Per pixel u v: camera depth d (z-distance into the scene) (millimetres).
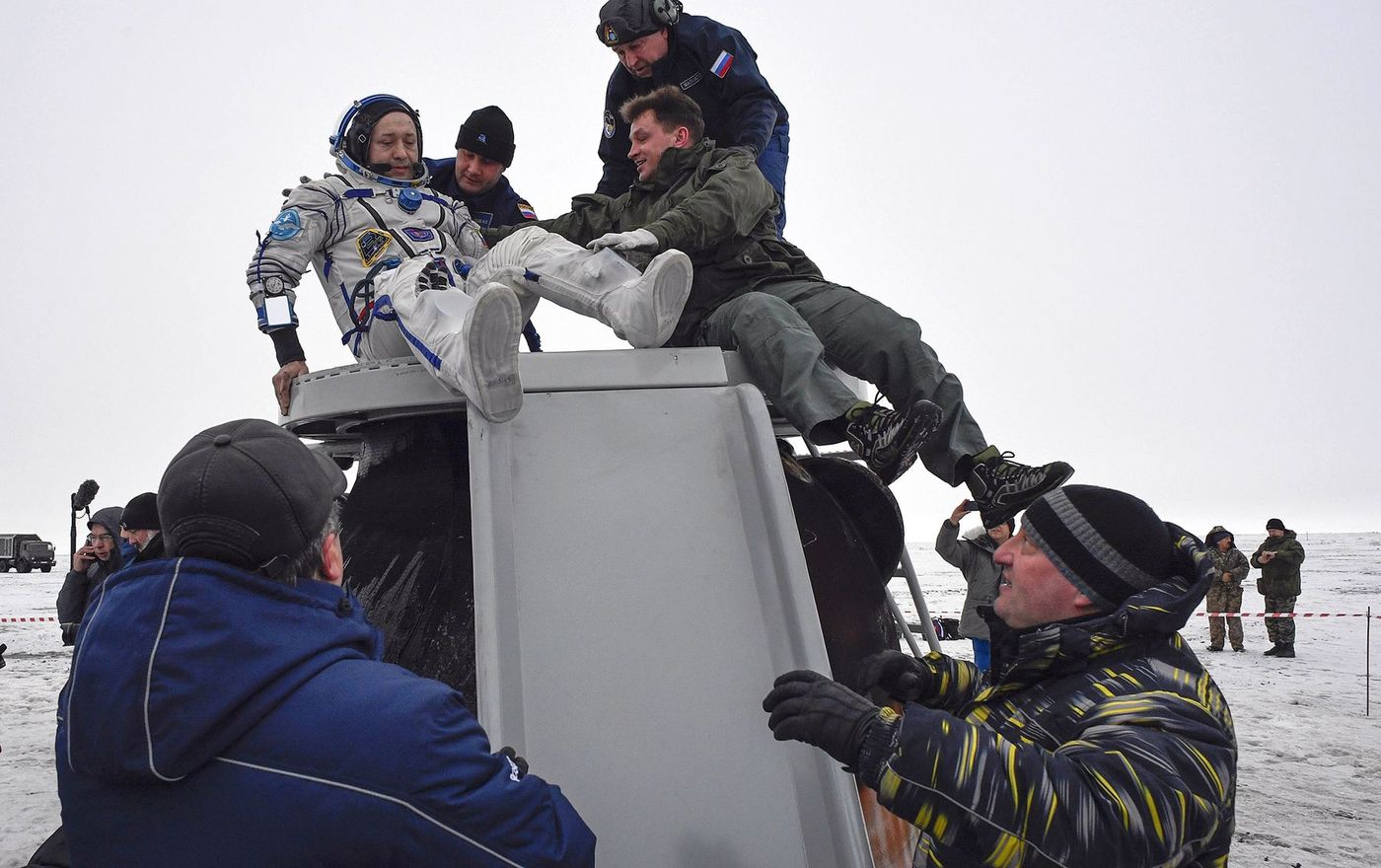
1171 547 1548
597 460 2023
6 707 9695
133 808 1211
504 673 1761
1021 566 1604
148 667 1167
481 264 2576
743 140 3566
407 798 1191
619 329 2219
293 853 1175
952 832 1268
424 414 2279
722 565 1952
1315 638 15422
